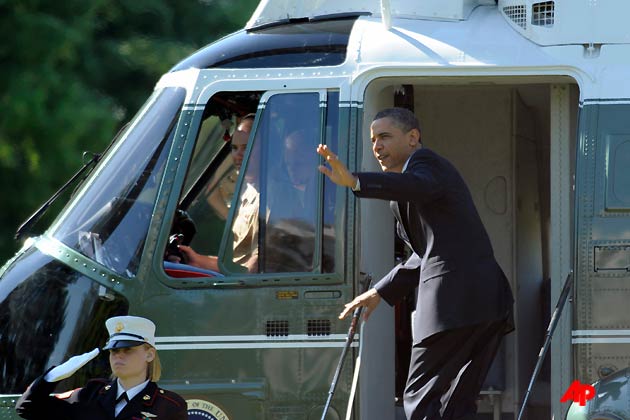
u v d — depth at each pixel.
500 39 24.73
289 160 24.55
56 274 24.75
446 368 21.92
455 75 24.45
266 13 26.12
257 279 24.17
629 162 23.83
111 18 62.22
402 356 27.23
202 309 24.17
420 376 22.09
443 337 21.78
